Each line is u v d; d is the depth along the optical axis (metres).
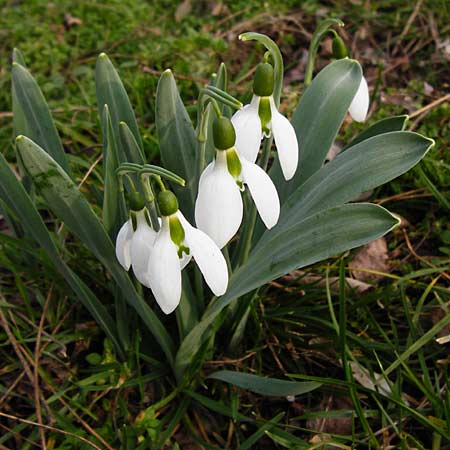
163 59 0.47
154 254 0.18
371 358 0.29
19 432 0.27
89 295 0.26
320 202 0.22
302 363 0.29
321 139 0.25
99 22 0.53
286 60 0.49
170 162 0.25
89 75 0.47
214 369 0.29
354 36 0.50
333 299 0.31
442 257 0.33
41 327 0.28
